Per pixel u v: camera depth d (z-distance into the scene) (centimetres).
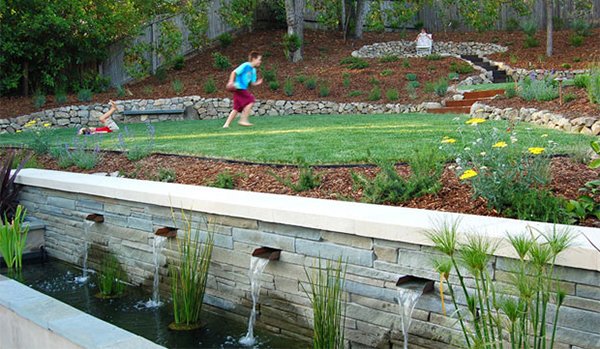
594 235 297
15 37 1423
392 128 857
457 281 316
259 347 392
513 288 286
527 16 1923
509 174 408
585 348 273
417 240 329
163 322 445
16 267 611
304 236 392
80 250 607
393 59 1667
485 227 322
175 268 488
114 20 1520
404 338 341
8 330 337
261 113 1397
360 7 1941
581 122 698
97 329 288
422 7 2058
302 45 1834
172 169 651
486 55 1697
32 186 673
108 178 614
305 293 395
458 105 1209
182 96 1459
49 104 1430
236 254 442
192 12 1709
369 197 456
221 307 460
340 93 1429
